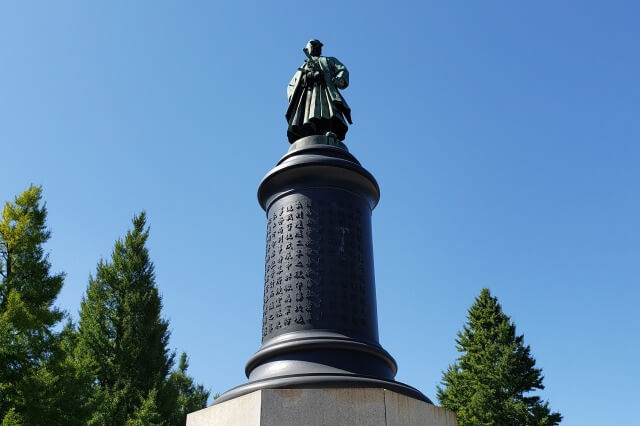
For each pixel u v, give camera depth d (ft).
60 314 65.72
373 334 22.34
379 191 26.50
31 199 69.41
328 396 16.99
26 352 60.59
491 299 123.75
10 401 57.31
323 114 27.91
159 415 83.51
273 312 22.47
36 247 67.82
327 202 24.07
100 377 92.22
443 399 127.54
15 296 61.41
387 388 18.52
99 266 102.78
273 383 18.13
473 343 120.37
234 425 17.47
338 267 22.71
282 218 24.25
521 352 111.65
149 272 105.60
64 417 60.08
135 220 110.22
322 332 21.03
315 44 30.63
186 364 124.47
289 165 24.63
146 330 97.14
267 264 24.23
